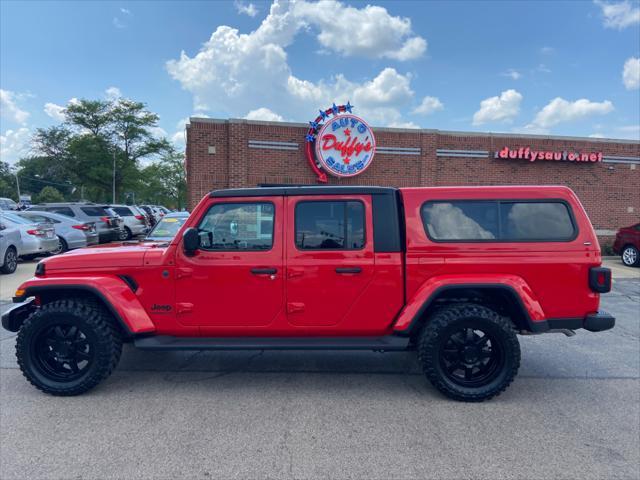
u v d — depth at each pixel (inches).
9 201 1193.4
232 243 162.2
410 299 159.5
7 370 185.0
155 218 1147.9
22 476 111.0
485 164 620.1
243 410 149.5
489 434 134.1
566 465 117.5
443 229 160.9
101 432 133.6
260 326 162.1
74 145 1850.4
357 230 161.9
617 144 643.5
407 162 601.3
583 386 173.0
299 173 577.9
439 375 155.5
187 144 592.4
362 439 130.4
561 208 162.2
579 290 157.9
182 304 160.7
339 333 163.3
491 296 166.7
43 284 158.6
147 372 185.5
